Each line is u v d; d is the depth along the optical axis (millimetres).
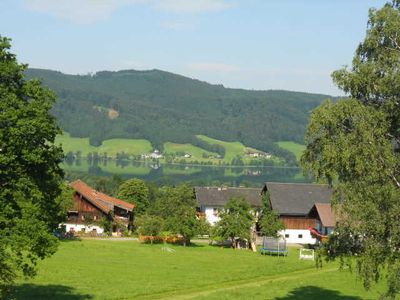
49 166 29688
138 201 116875
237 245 79312
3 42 28406
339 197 27391
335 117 27422
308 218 92312
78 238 80500
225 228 77438
